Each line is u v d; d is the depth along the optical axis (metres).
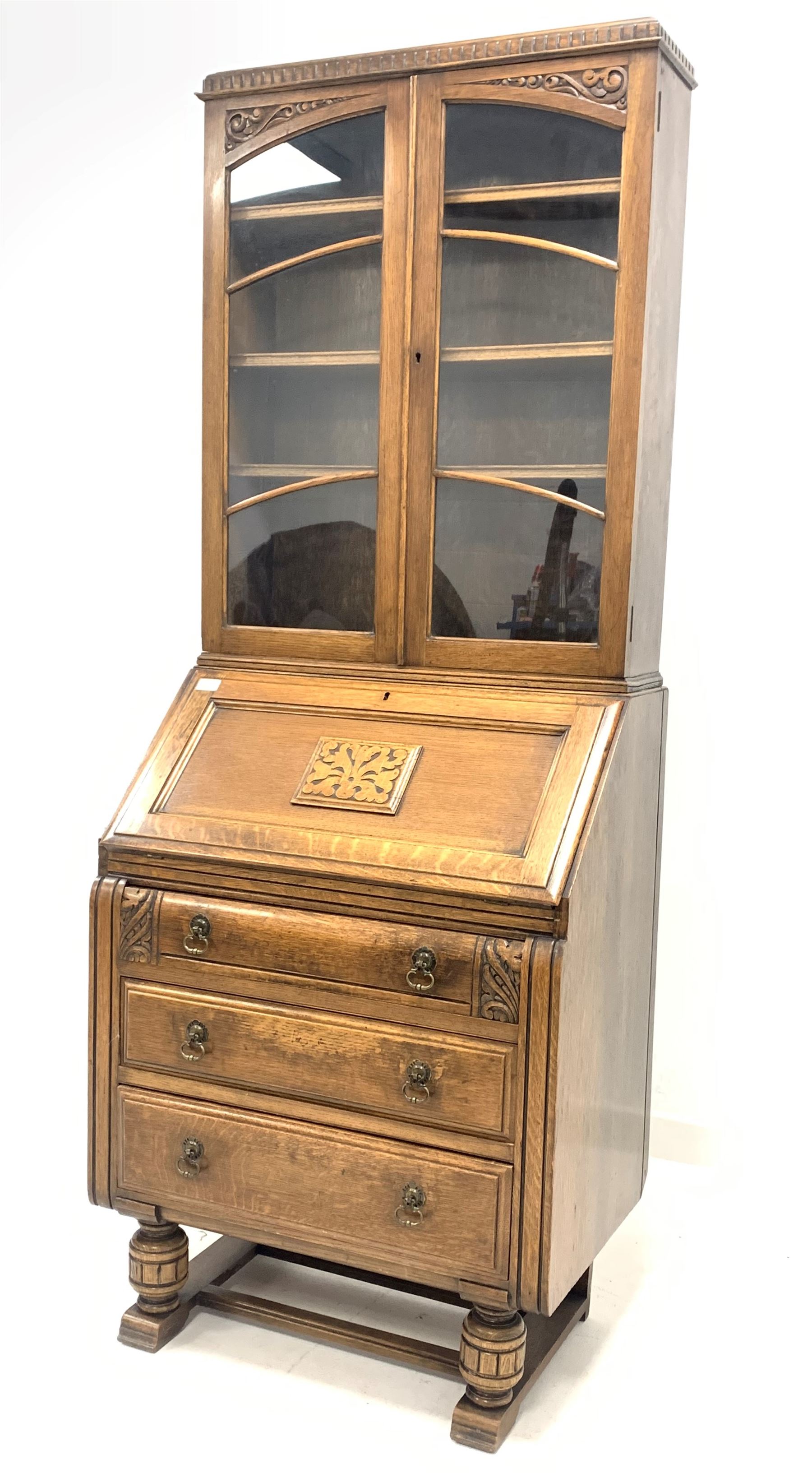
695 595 2.82
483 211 2.10
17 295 3.35
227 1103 2.07
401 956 1.91
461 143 2.10
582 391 2.08
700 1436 2.00
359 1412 2.05
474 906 1.88
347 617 2.28
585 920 1.89
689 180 2.71
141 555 3.31
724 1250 2.57
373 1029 1.94
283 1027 2.00
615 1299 2.38
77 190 3.27
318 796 2.08
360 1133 1.97
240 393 2.31
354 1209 1.99
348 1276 2.46
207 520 2.35
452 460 2.18
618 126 1.98
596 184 2.02
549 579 2.12
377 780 2.07
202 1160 2.09
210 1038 2.06
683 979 2.93
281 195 2.24
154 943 2.09
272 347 2.29
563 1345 2.24
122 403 3.28
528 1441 1.98
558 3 2.78
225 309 2.29
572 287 2.06
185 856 2.07
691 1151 2.95
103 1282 2.42
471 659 2.17
